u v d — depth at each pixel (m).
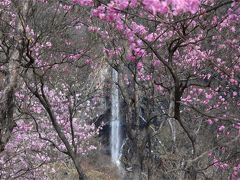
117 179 27.95
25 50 8.42
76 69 13.24
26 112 8.14
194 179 7.76
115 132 30.44
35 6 8.53
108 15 4.89
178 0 3.90
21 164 12.45
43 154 13.33
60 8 8.66
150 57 9.55
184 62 10.76
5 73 8.65
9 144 12.34
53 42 11.20
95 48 11.34
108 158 31.03
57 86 13.33
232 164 10.60
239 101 12.55
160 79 9.99
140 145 8.21
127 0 4.51
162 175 11.25
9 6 9.94
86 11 8.05
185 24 6.80
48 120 13.54
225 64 10.96
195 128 13.05
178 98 6.21
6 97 7.91
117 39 8.72
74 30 11.86
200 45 10.79
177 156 11.83
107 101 27.73
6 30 9.35
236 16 6.42
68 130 14.38
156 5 3.91
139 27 6.59
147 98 8.77
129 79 10.06
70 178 20.39
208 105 13.09
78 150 17.67
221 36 9.59
